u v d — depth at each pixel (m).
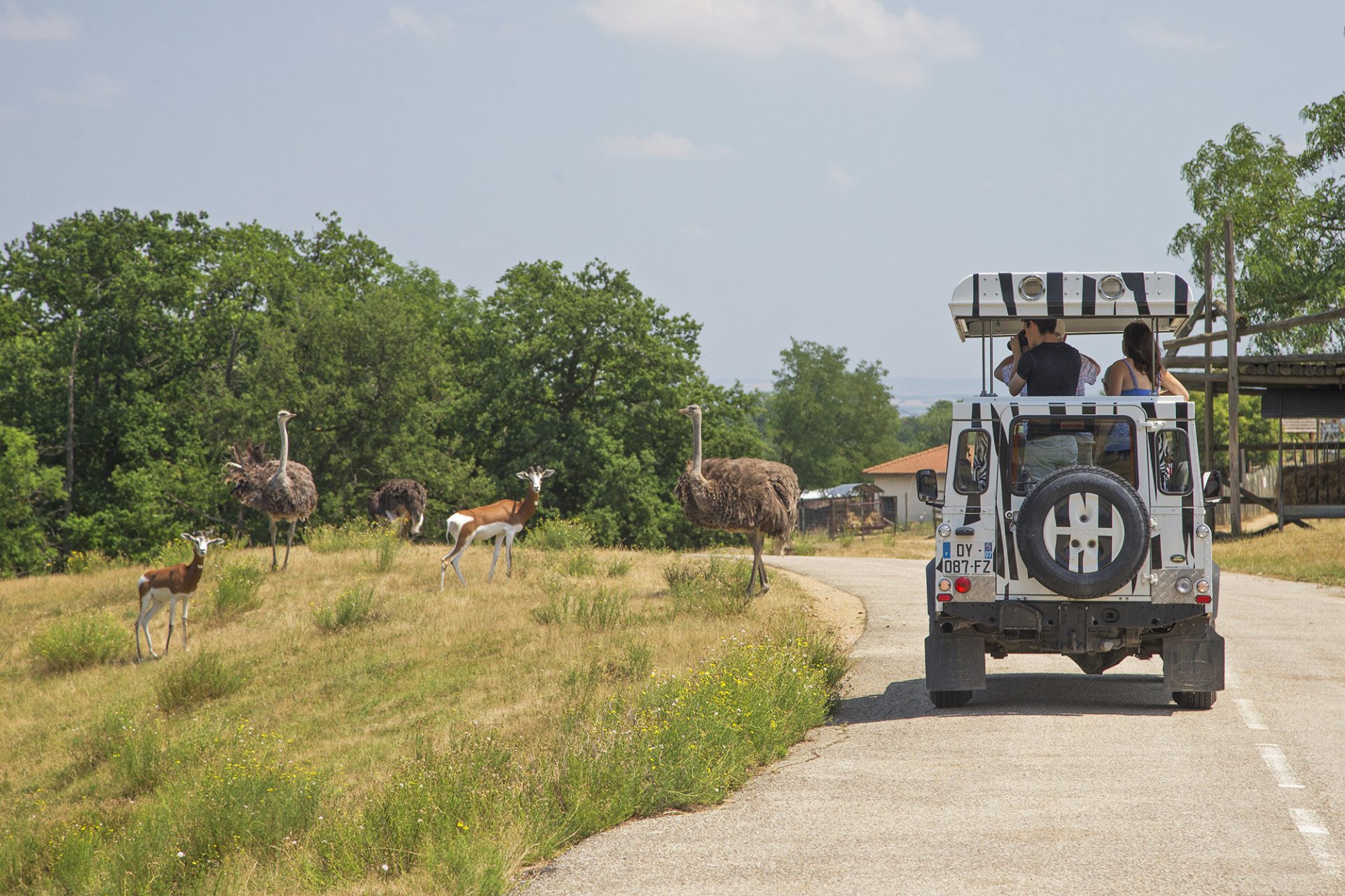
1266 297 52.03
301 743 15.84
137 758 15.83
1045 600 10.52
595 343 61.38
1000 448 10.64
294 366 59.59
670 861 7.19
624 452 63.28
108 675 21.80
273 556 28.34
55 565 57.38
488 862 7.11
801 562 32.94
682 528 63.78
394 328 61.12
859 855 7.05
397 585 25.16
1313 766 8.88
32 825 14.05
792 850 7.23
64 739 18.61
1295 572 27.27
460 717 15.41
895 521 101.75
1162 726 10.46
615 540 58.56
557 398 64.56
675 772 8.77
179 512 58.88
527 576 25.42
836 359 147.62
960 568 10.67
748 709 10.37
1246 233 54.25
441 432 67.75
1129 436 10.51
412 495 40.25
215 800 11.10
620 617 19.98
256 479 27.64
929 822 7.64
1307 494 40.62
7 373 59.31
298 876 8.09
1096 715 11.07
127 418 58.94
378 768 13.66
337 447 60.69
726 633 17.56
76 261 61.94
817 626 18.69
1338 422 41.81
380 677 18.58
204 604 25.14
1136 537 10.15
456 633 20.27
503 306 65.50
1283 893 6.09
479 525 24.41
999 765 9.13
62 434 59.31
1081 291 10.93
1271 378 38.81
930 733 10.52
